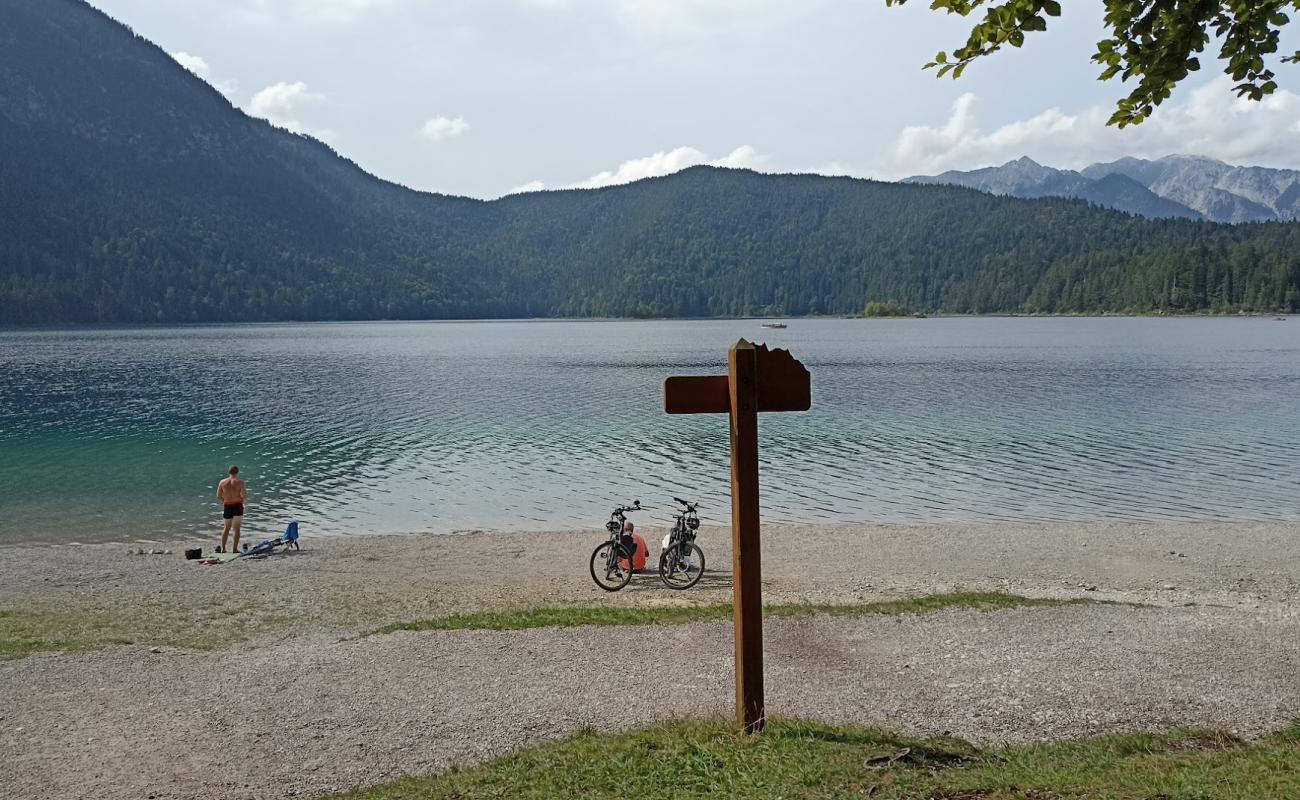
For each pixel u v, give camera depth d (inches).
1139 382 2726.4
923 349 4803.2
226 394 2608.3
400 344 6117.1
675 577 728.3
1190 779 271.1
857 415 2000.5
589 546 892.6
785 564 807.1
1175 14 223.6
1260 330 6505.9
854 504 1128.2
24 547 933.8
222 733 371.9
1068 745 325.4
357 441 1694.1
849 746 311.3
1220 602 628.4
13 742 363.9
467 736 363.9
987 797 261.6
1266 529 948.6
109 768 337.4
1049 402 2223.2
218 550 874.8
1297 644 462.0
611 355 4717.0
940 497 1165.1
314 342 6466.5
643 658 469.1
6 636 562.3
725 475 1348.4
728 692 411.2
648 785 287.9
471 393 2630.4
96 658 486.6
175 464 1461.6
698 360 4249.5
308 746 357.1
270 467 1433.3
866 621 528.7
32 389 2758.4
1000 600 576.4
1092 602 578.2
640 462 1462.8
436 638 514.3
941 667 436.1
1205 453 1476.4
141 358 4392.2
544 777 305.6
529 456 1525.6
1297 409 2041.1
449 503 1164.5
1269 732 338.3
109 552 885.8
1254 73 230.2
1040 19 227.5
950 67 241.8
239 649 520.1
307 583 738.8
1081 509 1091.9
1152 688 395.9
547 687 424.5
